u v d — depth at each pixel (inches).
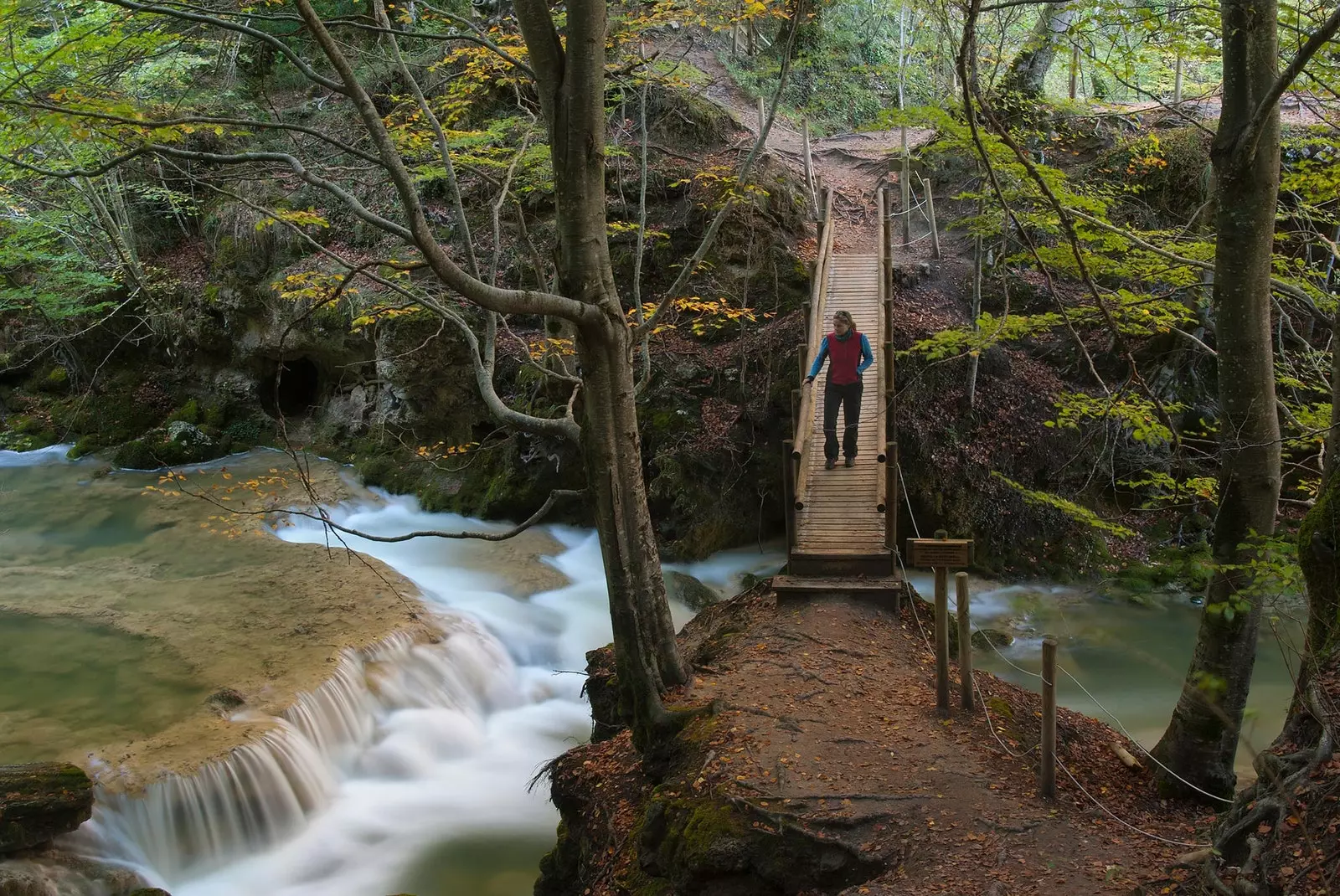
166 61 624.1
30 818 311.6
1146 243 347.6
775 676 357.4
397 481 728.3
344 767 411.2
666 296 332.5
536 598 573.9
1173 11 341.1
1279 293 415.2
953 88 590.2
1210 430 437.4
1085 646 534.3
